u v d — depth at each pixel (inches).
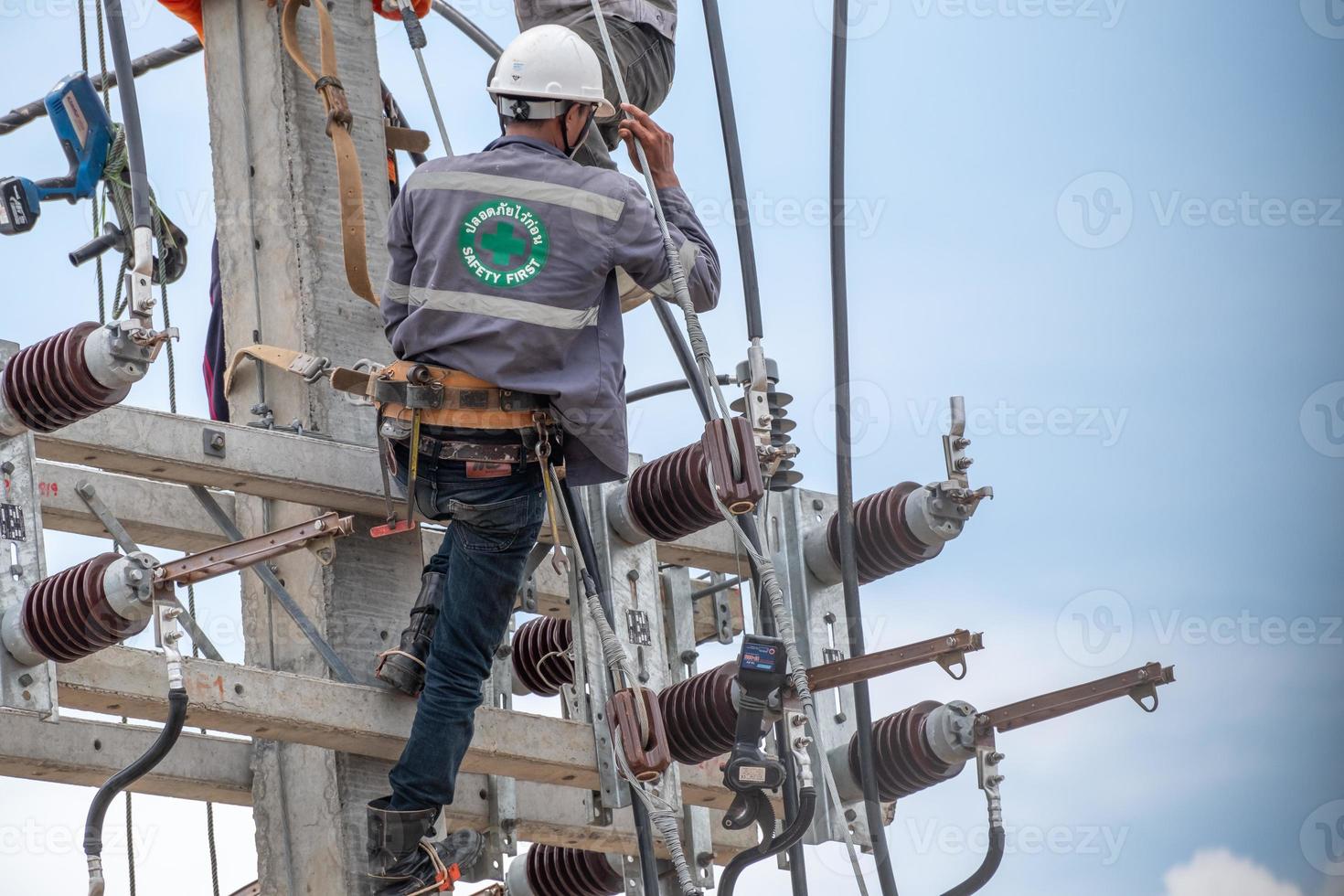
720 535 460.1
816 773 414.6
